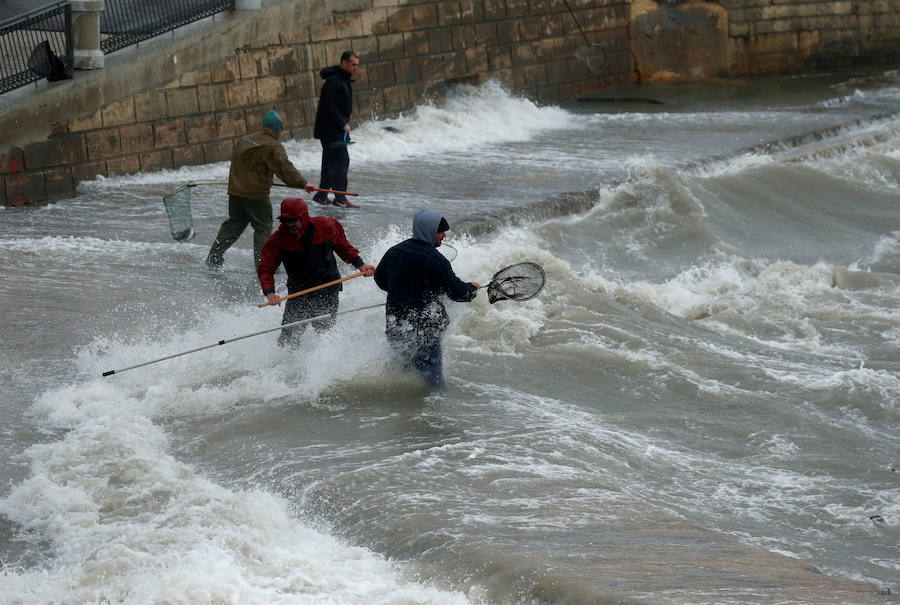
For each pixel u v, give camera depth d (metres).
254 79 41.03
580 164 39.44
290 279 17.67
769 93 58.06
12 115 32.31
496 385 17.75
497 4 52.78
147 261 25.22
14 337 19.23
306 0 42.91
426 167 39.03
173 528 11.88
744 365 19.42
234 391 16.70
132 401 16.27
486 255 23.84
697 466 14.98
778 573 10.27
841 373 18.95
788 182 37.06
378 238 27.22
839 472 15.07
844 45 66.62
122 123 36.03
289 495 13.12
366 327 18.59
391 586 10.48
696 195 33.81
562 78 56.81
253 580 10.61
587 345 19.80
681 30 62.16
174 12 38.28
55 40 34.72
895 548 12.62
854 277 26.92
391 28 47.44
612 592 9.38
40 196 33.38
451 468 13.82
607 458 14.70
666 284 25.55
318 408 16.17
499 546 10.97
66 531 12.03
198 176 37.19
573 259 28.81
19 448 14.49
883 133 48.12
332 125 30.95
